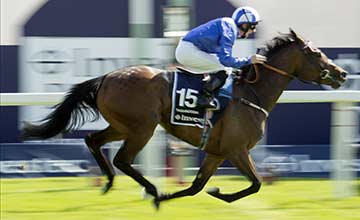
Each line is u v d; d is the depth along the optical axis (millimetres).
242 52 15031
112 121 9625
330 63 10016
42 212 10258
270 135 15312
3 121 14812
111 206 10695
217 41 9500
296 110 15375
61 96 11102
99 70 15133
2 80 15000
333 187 12164
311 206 10914
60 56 15070
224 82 9586
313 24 17859
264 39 15945
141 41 13812
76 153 13594
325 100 11398
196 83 9500
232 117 9523
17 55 15070
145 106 9453
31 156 13555
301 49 9906
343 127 11617
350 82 15469
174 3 12578
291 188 12531
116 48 15188
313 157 13812
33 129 9742
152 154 12102
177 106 9453
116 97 9492
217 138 9586
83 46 15094
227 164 14484
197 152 13984
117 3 15195
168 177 13148
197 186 9828
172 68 10211
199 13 15070
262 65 9836
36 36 15000
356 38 17562
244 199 11430
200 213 10305
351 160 11883
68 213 10203
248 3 18109
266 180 13094
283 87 9938
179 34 12594
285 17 17906
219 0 15133
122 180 13148
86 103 9719
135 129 9500
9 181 13141
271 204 11031
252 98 9688
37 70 15016
